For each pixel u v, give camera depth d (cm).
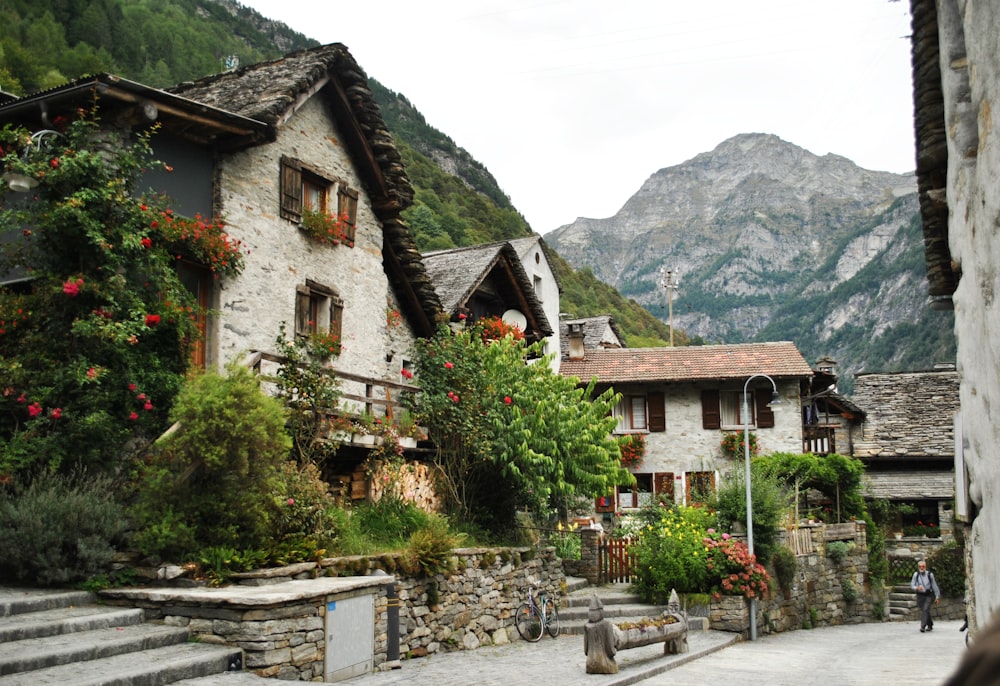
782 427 3353
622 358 3659
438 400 1647
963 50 584
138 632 923
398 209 1861
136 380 1179
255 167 1520
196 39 9262
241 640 925
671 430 3441
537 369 1838
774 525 2236
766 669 1428
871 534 2919
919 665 1477
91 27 7088
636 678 1255
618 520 2966
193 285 1412
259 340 1491
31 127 1324
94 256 1166
